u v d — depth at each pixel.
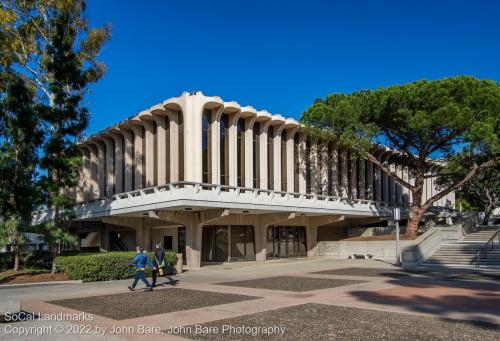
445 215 49.97
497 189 52.53
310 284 19.27
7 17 27.94
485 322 10.68
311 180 38.38
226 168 32.34
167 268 24.94
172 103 31.34
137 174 35.25
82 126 24.66
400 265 28.17
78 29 30.61
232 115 32.69
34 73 29.20
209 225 34.69
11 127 23.61
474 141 29.05
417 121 29.78
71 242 23.88
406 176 50.16
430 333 9.52
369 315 11.70
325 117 33.44
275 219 35.16
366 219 45.69
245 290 17.69
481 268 25.97
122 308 13.49
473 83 30.08
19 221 23.25
